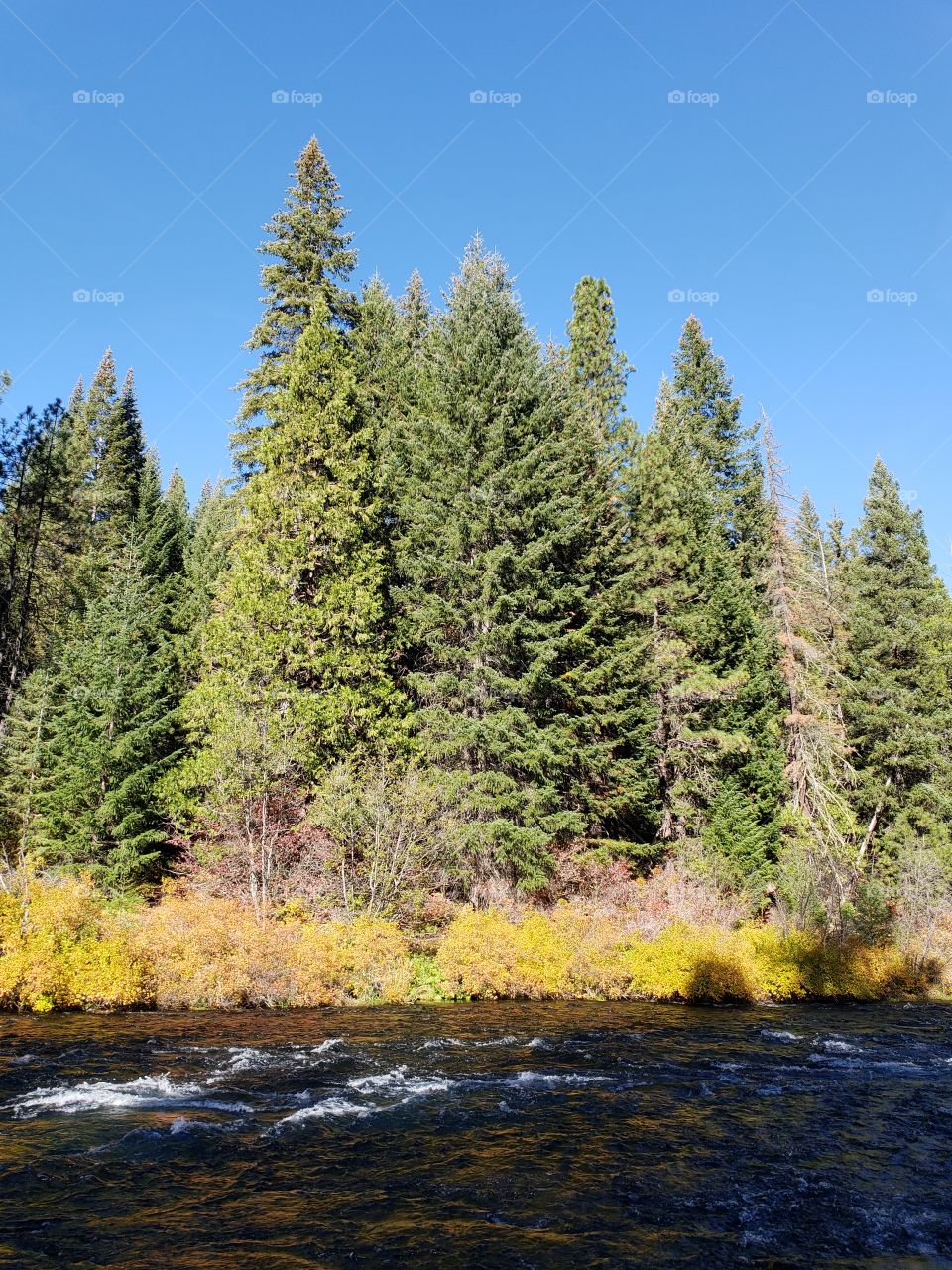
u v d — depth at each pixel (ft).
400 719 79.92
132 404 160.97
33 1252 20.47
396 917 70.18
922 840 108.58
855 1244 22.35
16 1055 40.83
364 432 87.20
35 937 53.16
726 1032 54.19
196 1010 54.29
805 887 83.82
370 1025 51.72
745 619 103.50
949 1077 42.68
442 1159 28.04
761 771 97.86
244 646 76.07
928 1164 28.84
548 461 89.20
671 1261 21.04
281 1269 19.88
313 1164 27.22
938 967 81.61
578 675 85.30
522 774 82.28
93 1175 25.71
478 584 81.71
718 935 70.95
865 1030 57.06
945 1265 21.30
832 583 135.64
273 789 69.97
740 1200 25.25
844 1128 32.96
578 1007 62.03
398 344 112.16
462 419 87.45
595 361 120.37
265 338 94.07
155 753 87.15
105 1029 47.55
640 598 97.30
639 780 89.45
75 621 100.07
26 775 83.56
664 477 102.01
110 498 126.93
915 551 131.64
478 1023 53.67
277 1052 43.29
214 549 118.52
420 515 85.25
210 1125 30.78
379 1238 21.83
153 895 78.95
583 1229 22.80
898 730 118.93
